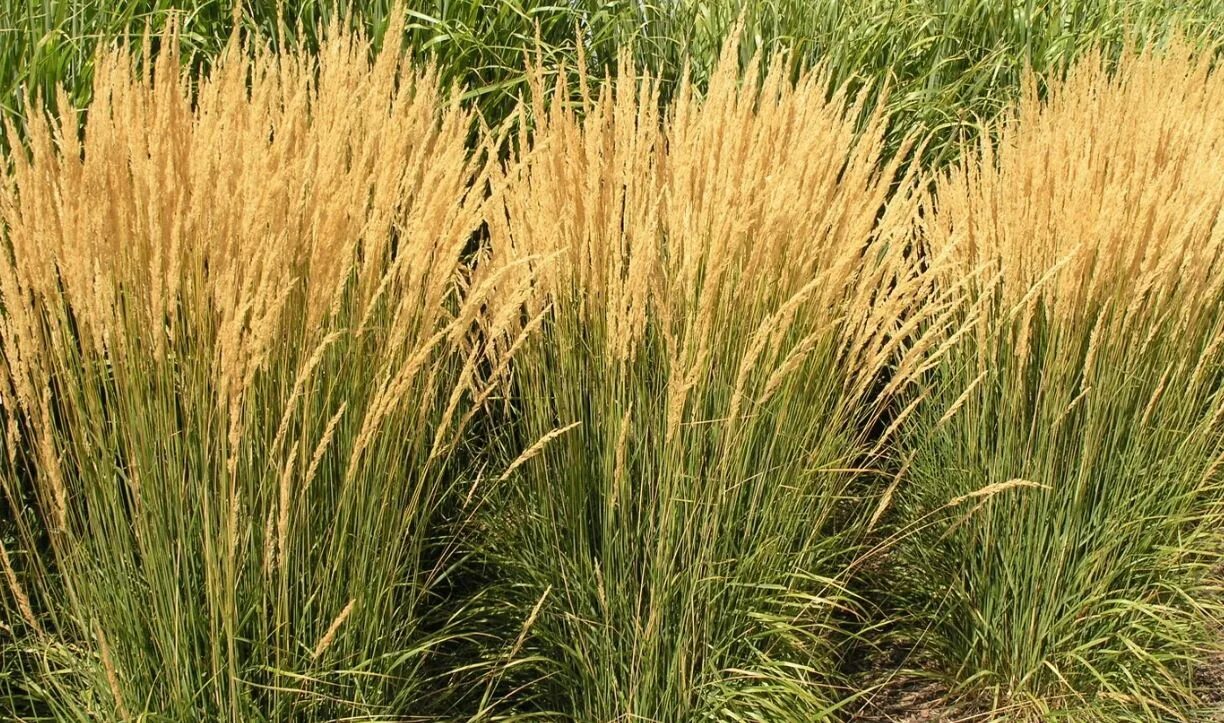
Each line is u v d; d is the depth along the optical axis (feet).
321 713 7.95
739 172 9.17
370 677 8.19
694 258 8.63
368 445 7.64
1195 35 21.42
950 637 11.40
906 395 12.77
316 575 7.80
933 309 8.99
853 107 9.94
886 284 9.55
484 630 9.97
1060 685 10.80
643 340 8.89
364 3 13.30
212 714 7.73
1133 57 14.42
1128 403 11.01
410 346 8.09
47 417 6.95
